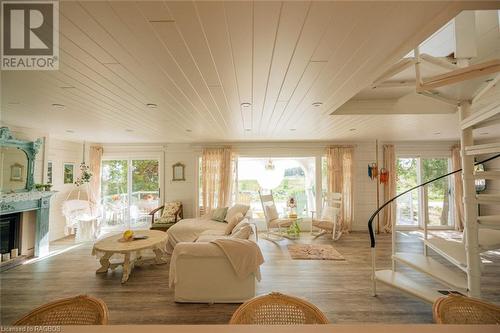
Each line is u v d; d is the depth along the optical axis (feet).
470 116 6.45
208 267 8.71
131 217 20.17
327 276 10.85
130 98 8.15
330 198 19.11
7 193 11.86
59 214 17.69
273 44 4.76
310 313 3.53
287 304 3.62
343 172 19.38
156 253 12.53
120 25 4.10
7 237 12.67
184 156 20.18
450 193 20.01
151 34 4.39
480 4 3.51
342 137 17.58
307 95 7.82
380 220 19.35
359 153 19.77
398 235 18.06
